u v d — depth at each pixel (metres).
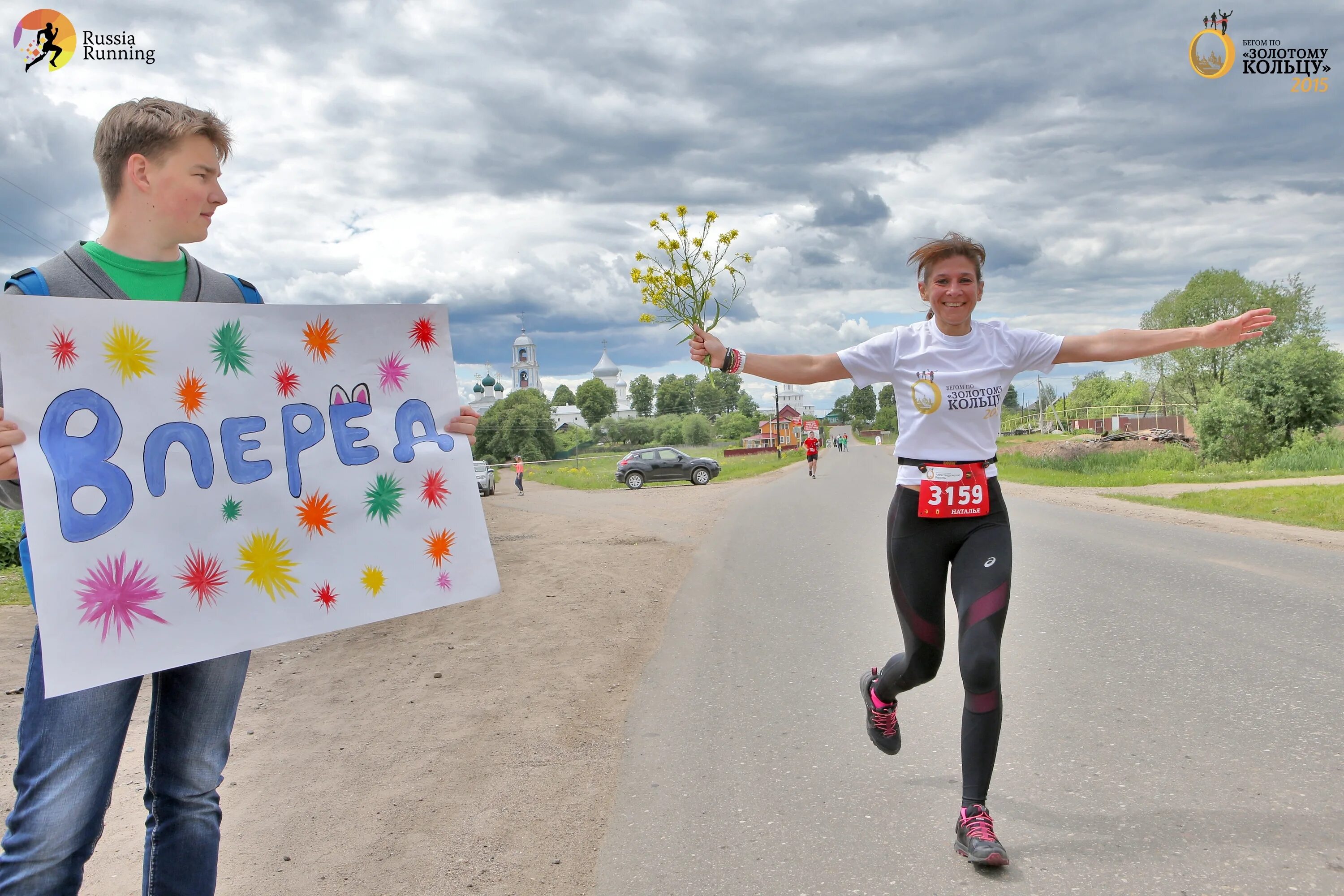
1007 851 2.86
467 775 3.80
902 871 2.77
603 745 4.11
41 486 2.03
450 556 2.56
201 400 2.27
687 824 3.22
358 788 3.69
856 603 7.04
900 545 3.14
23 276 2.08
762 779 3.60
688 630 6.39
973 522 3.04
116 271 2.19
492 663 5.66
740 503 19.58
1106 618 6.06
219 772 2.26
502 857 3.03
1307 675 4.58
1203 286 52.28
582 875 2.88
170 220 2.18
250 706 4.95
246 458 2.32
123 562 2.11
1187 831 2.91
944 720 4.16
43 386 2.06
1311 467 22.17
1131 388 89.88
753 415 148.88
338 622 2.38
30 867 1.94
